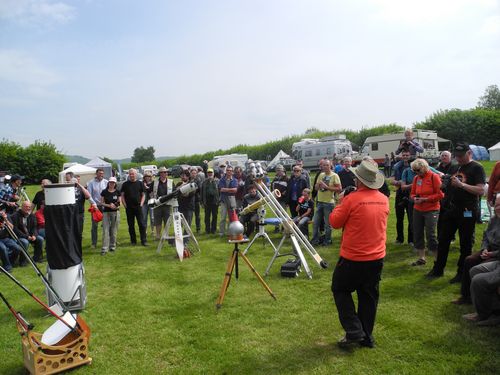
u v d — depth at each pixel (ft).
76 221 17.48
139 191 31.60
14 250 25.94
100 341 14.43
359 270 12.41
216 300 18.19
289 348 13.38
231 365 12.47
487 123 130.00
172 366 12.60
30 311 17.95
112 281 21.97
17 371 12.72
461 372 11.48
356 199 12.40
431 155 94.79
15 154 142.92
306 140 120.78
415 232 22.00
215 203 35.63
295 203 32.60
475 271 14.97
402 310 15.97
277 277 21.40
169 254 28.22
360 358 12.50
